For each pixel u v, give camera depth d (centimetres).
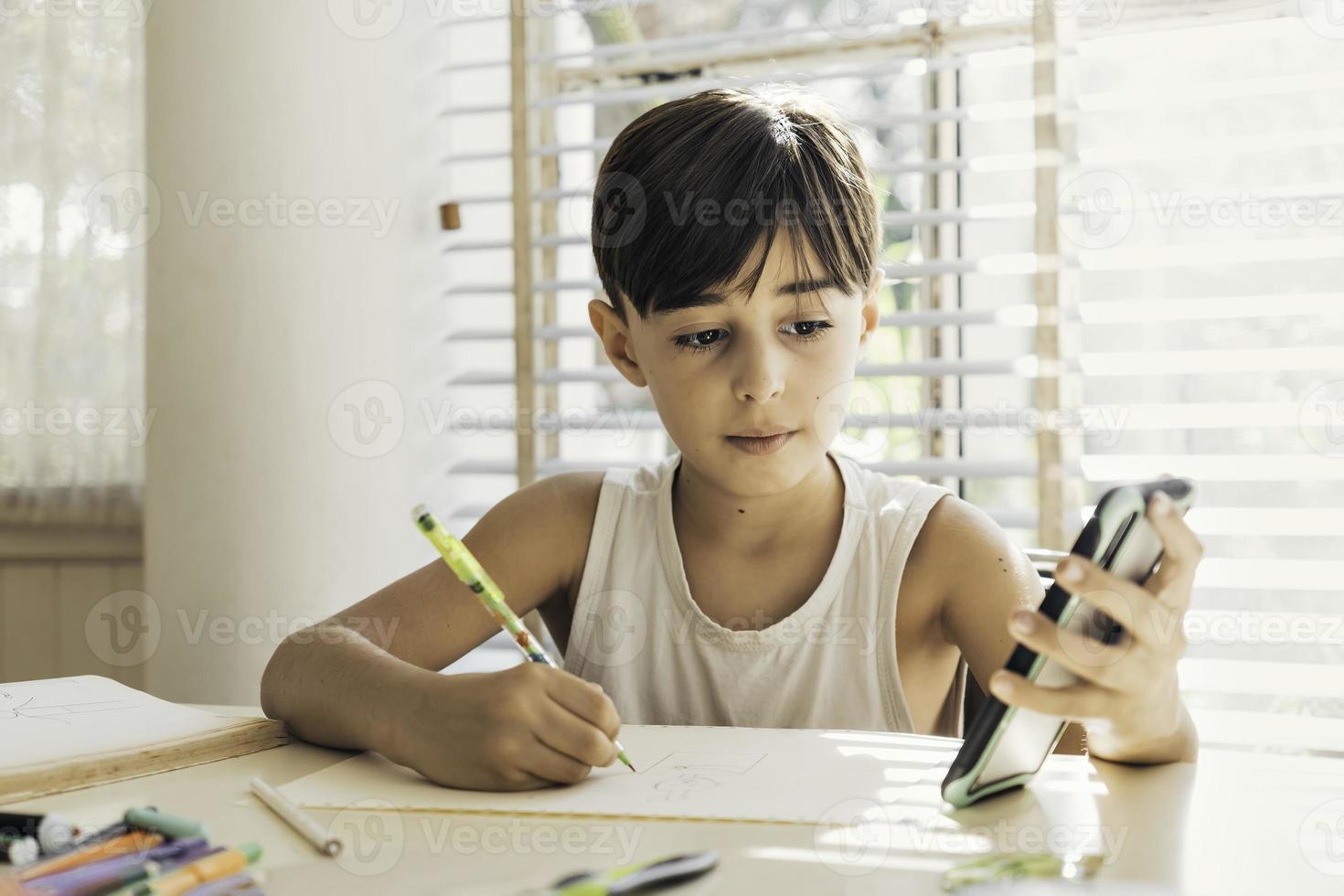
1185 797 57
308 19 133
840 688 88
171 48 132
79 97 170
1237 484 135
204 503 133
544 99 161
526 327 154
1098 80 137
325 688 70
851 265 82
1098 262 131
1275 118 132
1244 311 126
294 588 134
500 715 60
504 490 174
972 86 146
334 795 59
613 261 86
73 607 177
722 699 89
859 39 150
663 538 94
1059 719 59
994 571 87
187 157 132
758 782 60
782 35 150
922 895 44
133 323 171
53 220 170
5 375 173
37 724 69
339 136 136
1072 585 52
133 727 69
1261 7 130
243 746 69
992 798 57
